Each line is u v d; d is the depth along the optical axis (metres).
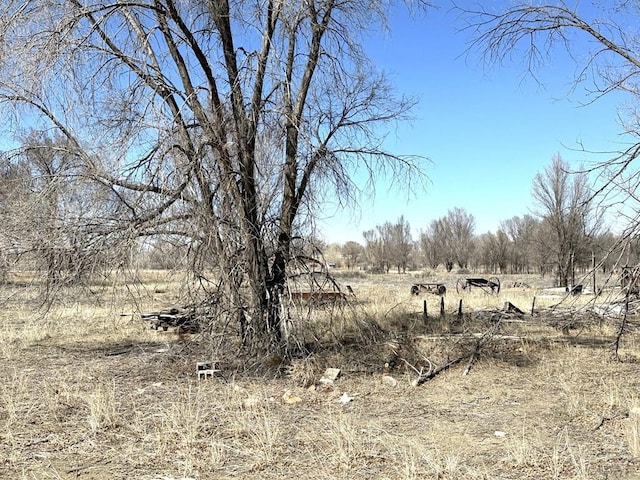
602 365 9.94
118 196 8.83
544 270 54.31
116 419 6.69
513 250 68.06
